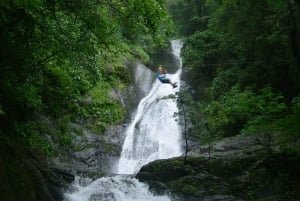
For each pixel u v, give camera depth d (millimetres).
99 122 20766
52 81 16750
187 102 16875
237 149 13562
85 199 12680
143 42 29031
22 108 14883
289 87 17812
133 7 11195
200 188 12391
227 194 12000
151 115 22859
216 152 13719
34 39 11727
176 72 28719
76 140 18906
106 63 23219
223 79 20969
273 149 12484
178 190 12547
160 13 11211
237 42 18125
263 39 16406
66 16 12180
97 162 19031
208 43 23734
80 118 20031
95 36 12484
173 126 21469
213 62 23734
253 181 11875
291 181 11266
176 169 13094
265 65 18156
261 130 13539
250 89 18281
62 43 12055
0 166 9367
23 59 11445
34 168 11758
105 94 22078
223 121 17172
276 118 14852
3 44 10891
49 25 11820
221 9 16047
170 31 11891
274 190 11367
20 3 9188
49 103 17438
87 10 11383
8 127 13273
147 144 21750
